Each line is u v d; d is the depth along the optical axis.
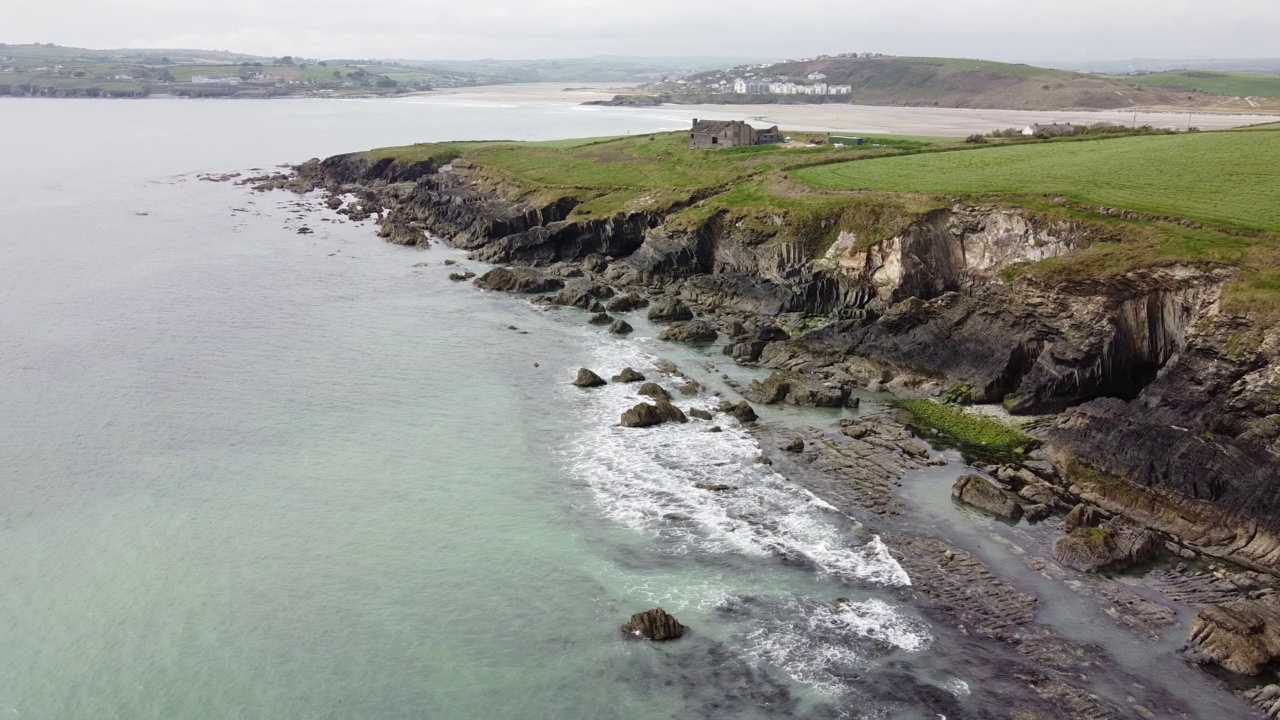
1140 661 38.34
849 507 51.81
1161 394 57.22
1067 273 66.81
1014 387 67.56
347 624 41.91
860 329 76.81
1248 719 35.06
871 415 65.62
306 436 62.00
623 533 49.25
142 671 38.94
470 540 48.69
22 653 40.00
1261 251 61.22
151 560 47.06
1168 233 68.06
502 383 72.12
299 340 82.81
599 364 76.88
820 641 39.94
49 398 68.00
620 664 38.78
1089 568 44.94
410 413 66.06
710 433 62.25
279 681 38.25
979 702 36.06
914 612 41.91
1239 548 46.59
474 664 39.06
